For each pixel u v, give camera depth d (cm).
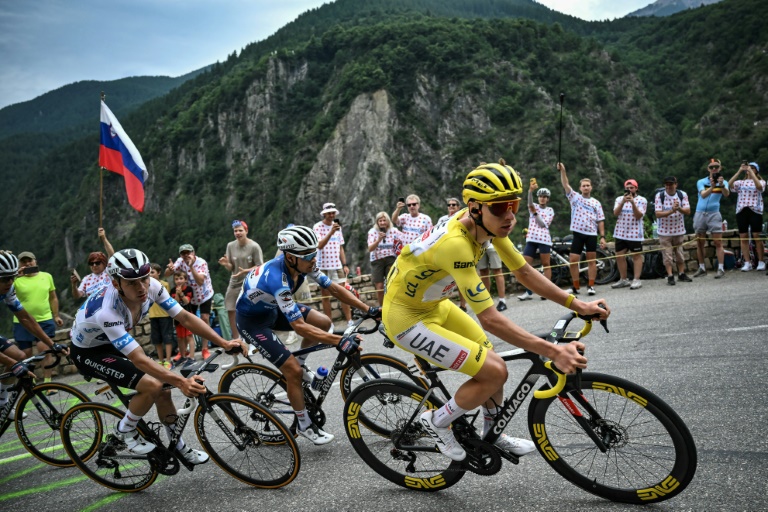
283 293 353
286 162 13775
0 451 470
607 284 915
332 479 321
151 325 739
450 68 13000
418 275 263
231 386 402
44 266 15475
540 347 240
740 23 12225
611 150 11225
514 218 245
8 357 407
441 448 276
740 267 876
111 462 346
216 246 12888
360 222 11456
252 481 328
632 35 15850
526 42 13638
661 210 821
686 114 11725
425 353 270
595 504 259
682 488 243
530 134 11506
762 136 8781
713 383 395
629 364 468
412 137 12212
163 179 16075
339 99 13425
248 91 15575
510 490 281
